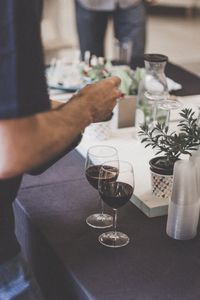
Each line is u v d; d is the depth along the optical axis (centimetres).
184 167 130
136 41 332
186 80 255
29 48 99
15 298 128
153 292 117
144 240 136
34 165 107
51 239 137
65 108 119
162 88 196
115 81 136
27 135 102
